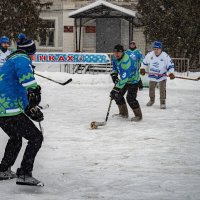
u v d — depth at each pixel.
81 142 7.18
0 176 4.98
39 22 23.81
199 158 6.12
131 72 9.12
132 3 25.83
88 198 4.33
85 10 23.36
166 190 4.61
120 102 9.65
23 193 4.49
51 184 4.86
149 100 13.28
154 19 22.73
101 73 20.78
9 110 4.68
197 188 4.68
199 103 12.68
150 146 6.90
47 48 26.19
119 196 4.40
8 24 23.11
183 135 7.84
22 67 4.53
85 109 11.12
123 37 25.03
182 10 22.12
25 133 4.70
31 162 4.68
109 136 7.70
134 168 5.56
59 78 18.61
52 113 10.46
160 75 11.61
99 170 5.46
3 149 6.57
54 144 7.00
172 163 5.84
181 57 22.78
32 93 4.52
